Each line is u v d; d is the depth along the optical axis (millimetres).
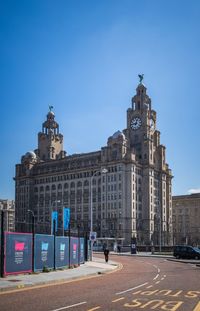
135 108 195000
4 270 29266
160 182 194875
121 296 20609
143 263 59625
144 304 17750
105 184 179500
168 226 196875
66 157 199000
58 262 38562
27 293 21953
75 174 192875
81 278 32438
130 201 173375
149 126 192125
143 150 187500
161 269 45844
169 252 107688
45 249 35562
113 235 171750
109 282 29016
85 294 21484
